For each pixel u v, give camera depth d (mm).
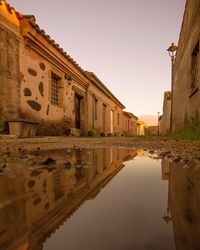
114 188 1027
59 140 6945
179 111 10484
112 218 594
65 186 1086
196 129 6207
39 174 1437
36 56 8672
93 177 1348
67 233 489
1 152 3057
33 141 5742
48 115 9484
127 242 428
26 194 909
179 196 854
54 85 10836
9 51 7156
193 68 7543
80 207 715
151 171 1567
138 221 564
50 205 740
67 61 11438
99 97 18984
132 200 804
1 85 6824
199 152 2717
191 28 7477
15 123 6629
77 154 2867
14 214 640
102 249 400
